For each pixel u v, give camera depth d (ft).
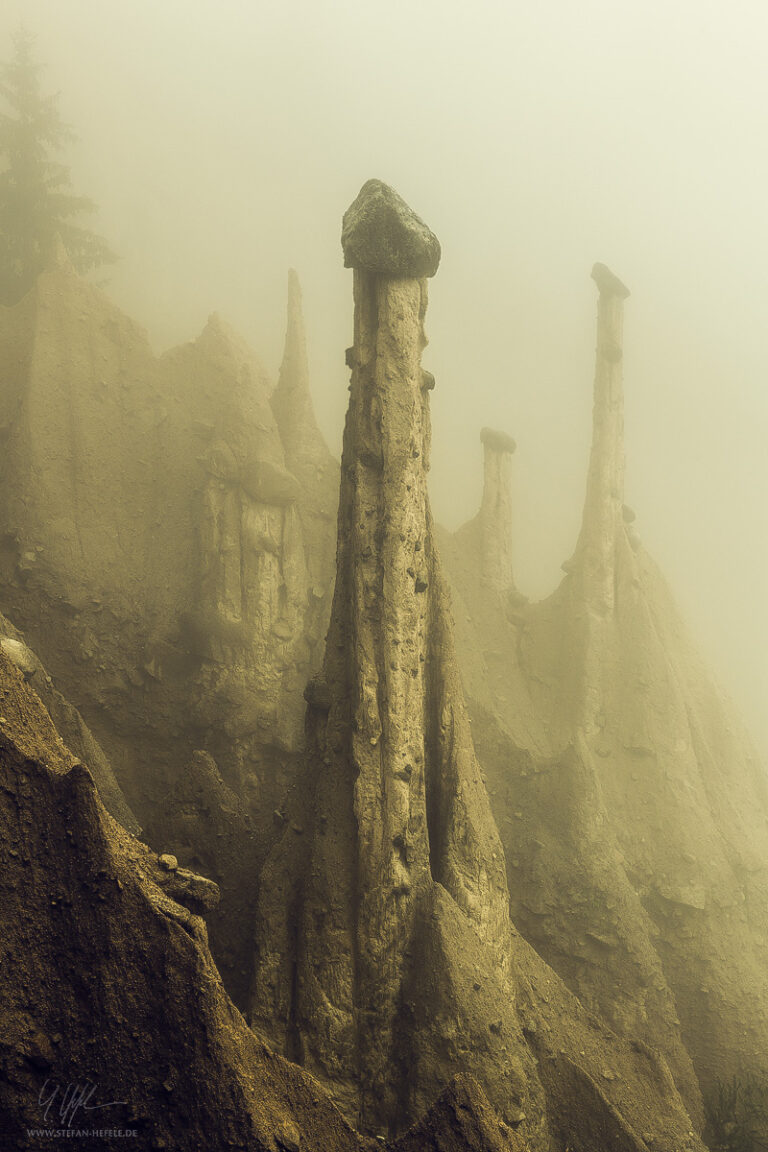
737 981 94.58
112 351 107.45
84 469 98.53
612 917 89.51
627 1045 68.23
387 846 59.93
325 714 64.95
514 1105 55.31
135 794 88.89
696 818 102.99
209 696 92.17
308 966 57.93
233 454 102.68
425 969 57.47
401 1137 42.39
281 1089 40.98
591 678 107.96
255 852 66.18
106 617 92.84
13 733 42.34
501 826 95.45
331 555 106.52
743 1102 80.23
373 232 65.46
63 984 38.50
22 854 40.01
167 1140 36.94
